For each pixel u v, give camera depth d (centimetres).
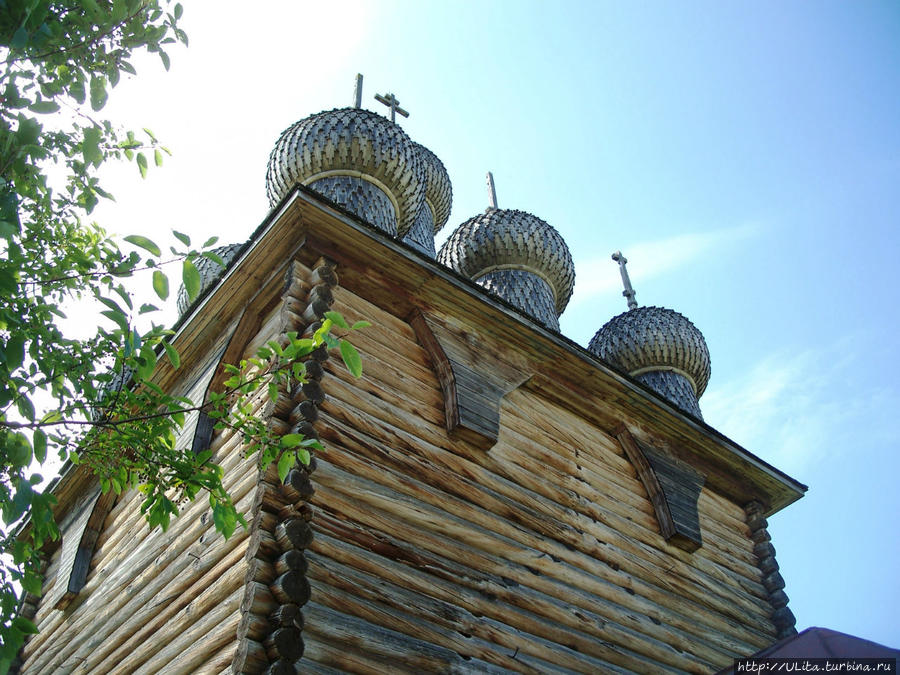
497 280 1511
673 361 1602
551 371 1031
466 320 963
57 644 956
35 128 473
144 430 564
